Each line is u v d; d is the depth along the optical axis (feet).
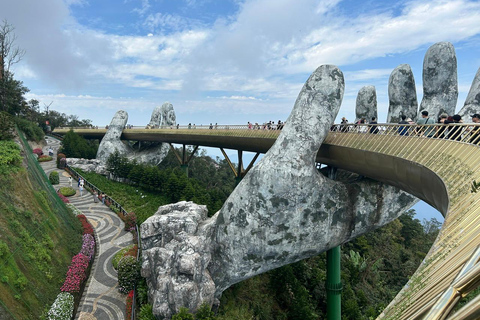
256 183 70.54
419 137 50.29
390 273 165.89
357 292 124.26
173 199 144.87
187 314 59.67
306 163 69.72
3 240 56.34
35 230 68.03
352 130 72.18
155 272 67.97
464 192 29.40
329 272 89.30
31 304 53.26
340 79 73.67
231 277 73.82
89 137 285.43
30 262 60.03
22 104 184.65
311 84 73.46
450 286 10.12
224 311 76.74
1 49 139.85
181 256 66.54
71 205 119.96
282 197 69.15
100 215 118.52
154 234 73.82
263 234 70.54
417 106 90.94
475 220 21.99
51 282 62.80
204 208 86.99
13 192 70.03
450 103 80.07
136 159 198.18
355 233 77.10
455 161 36.86
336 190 73.36
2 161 73.87
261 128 118.93
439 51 80.12
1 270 50.98
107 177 180.14
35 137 213.05
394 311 19.85
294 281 100.27
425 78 83.46
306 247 72.69
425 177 44.75
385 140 59.21
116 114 221.66
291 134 71.00
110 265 83.20
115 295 70.90
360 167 68.33
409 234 222.69
